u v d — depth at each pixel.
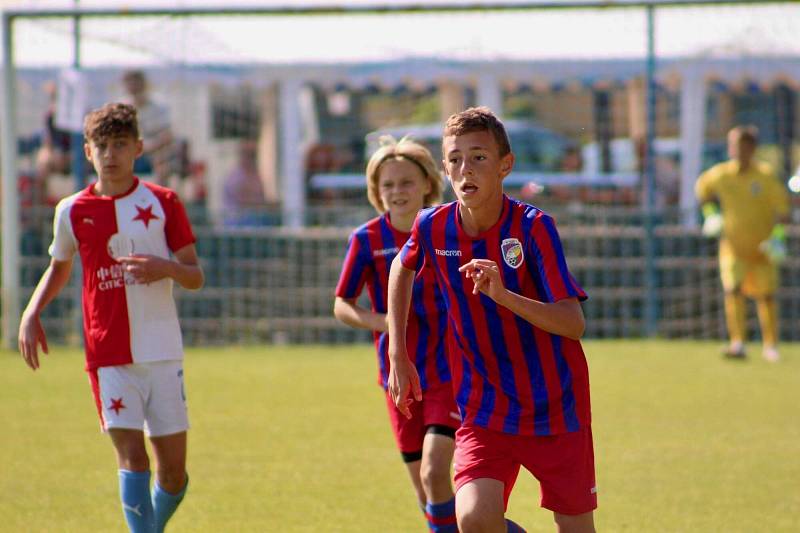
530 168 56.09
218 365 40.28
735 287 40.94
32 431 27.88
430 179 18.44
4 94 43.91
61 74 44.09
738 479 22.69
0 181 47.97
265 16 45.47
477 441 14.06
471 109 13.73
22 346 17.33
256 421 29.33
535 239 13.70
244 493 21.66
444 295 14.36
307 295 46.41
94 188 17.78
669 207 48.69
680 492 21.59
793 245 46.75
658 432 27.58
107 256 17.20
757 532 18.78
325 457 24.94
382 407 31.48
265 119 56.78
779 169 56.53
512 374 14.02
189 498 21.27
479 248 13.91
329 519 19.77
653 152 45.97
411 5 44.81
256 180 53.47
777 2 44.88
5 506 20.59
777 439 26.72
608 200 52.91
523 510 20.77
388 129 59.19
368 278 18.59
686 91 54.91
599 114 56.84
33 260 44.97
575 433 14.00
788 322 46.97
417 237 14.41
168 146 52.28
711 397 32.66
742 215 40.66
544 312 13.21
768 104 57.50
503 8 44.69
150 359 17.05
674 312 46.66
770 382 35.47
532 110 69.75
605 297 46.59
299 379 36.78
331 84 53.81
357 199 55.91
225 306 46.22
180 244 17.69
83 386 35.09
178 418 17.30
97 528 19.14
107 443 26.45
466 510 13.49
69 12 44.28
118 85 51.03
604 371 37.84
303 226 47.06
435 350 17.03
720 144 56.72
